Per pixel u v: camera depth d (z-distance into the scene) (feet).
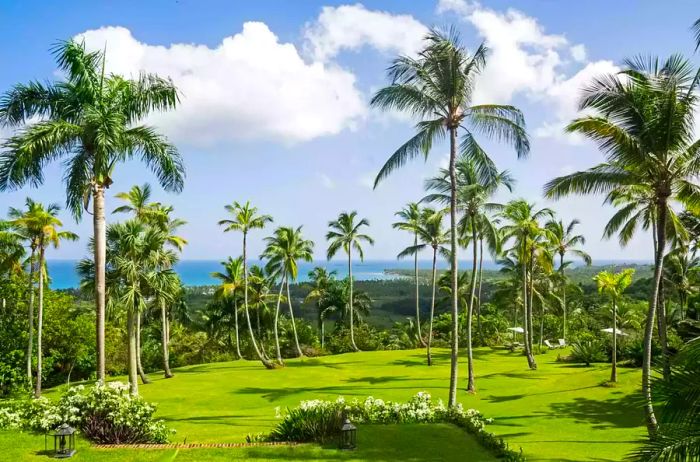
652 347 104.01
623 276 91.97
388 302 355.15
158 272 100.07
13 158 50.52
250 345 183.11
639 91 53.57
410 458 39.22
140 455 37.37
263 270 186.50
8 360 105.70
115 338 139.95
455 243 70.33
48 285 121.08
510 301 187.01
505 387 97.40
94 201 53.57
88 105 52.80
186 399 92.68
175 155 57.57
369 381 109.70
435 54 66.95
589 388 90.27
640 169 55.52
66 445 38.50
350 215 180.86
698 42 39.96
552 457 48.80
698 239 106.01
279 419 69.05
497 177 80.69
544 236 138.21
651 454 24.70
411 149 70.64
